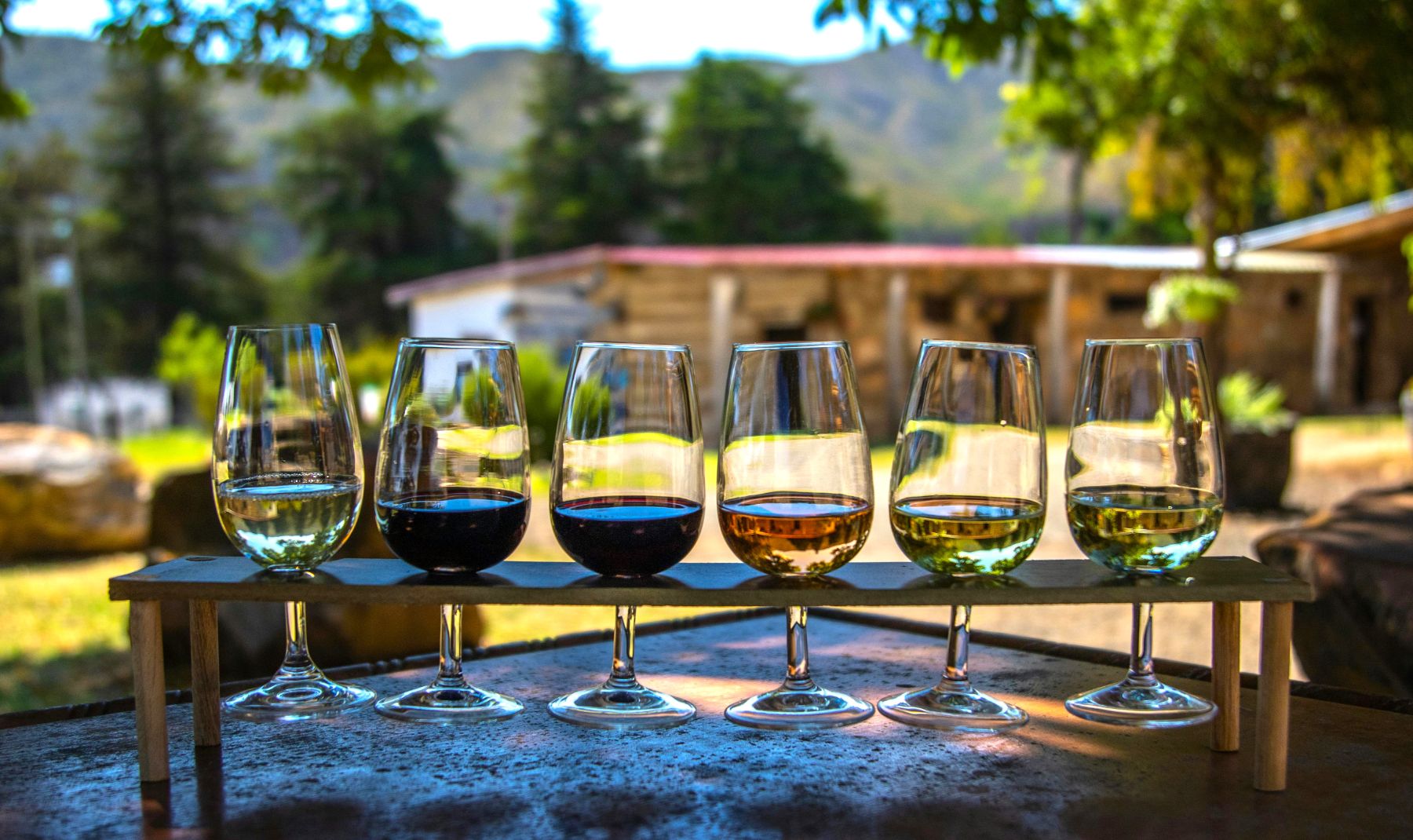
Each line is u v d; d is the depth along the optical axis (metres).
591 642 1.57
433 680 1.34
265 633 3.43
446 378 1.02
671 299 12.92
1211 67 6.90
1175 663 1.36
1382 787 0.98
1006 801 0.94
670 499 1.01
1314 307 16.12
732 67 42.69
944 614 4.19
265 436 1.02
